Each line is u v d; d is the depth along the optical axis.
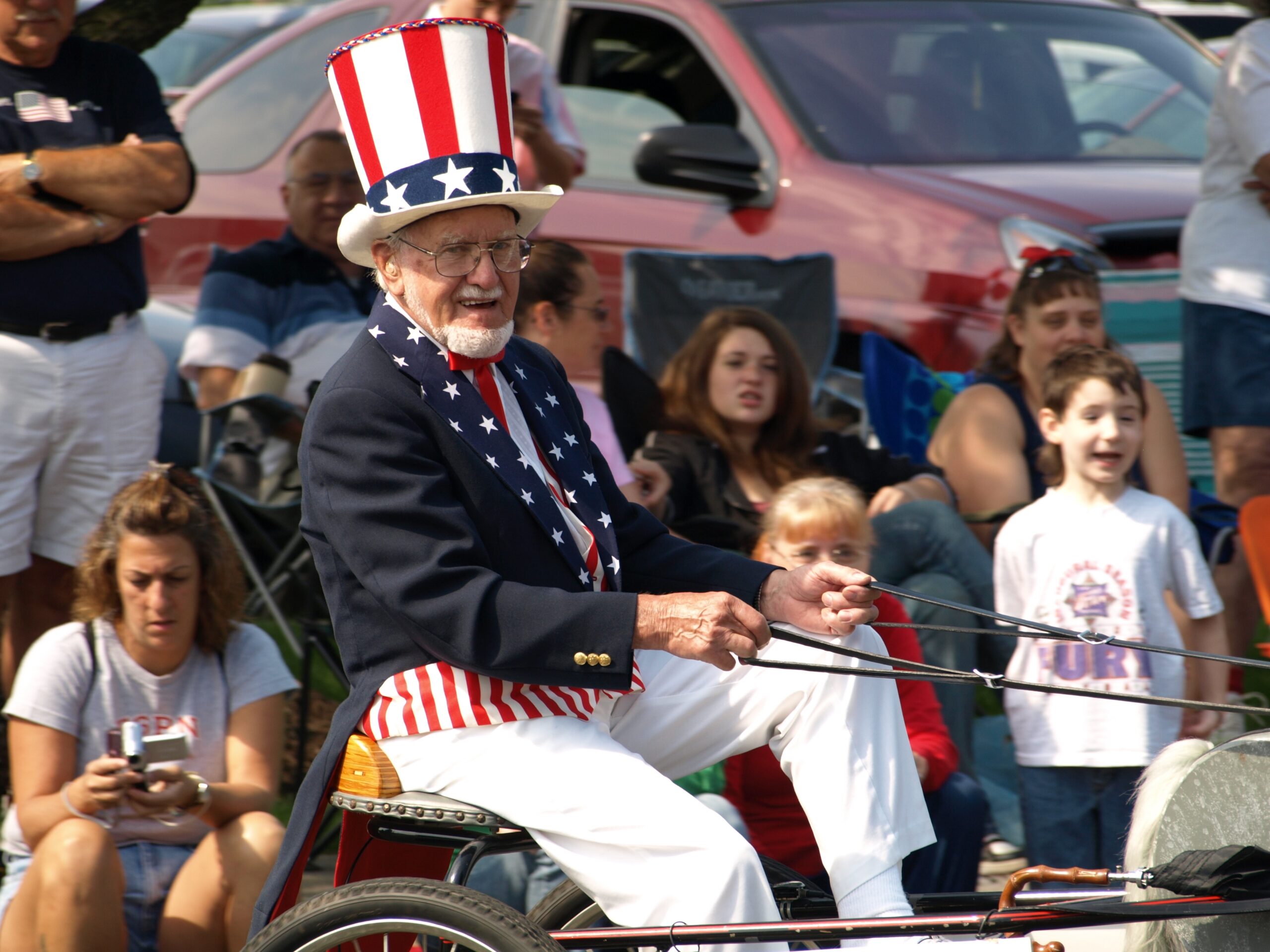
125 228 16.86
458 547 9.80
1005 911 9.11
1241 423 18.78
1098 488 14.67
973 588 16.28
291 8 31.97
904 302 21.62
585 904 11.39
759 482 18.00
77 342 16.75
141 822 13.39
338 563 10.23
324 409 10.12
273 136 27.03
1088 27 25.75
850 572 10.48
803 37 24.06
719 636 9.55
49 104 16.62
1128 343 21.22
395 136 10.08
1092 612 14.30
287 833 10.31
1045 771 14.30
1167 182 22.73
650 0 24.78
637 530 11.45
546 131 22.02
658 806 9.70
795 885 10.86
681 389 18.25
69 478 17.16
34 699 13.39
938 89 23.83
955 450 18.28
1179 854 9.53
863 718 10.56
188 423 22.66
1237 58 18.58
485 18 20.25
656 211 23.44
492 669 9.66
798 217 22.55
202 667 14.01
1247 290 18.58
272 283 21.83
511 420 10.58
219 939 12.94
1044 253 18.88
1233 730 14.70
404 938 10.12
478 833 10.72
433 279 10.08
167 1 20.84
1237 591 18.14
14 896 12.78
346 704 10.45
